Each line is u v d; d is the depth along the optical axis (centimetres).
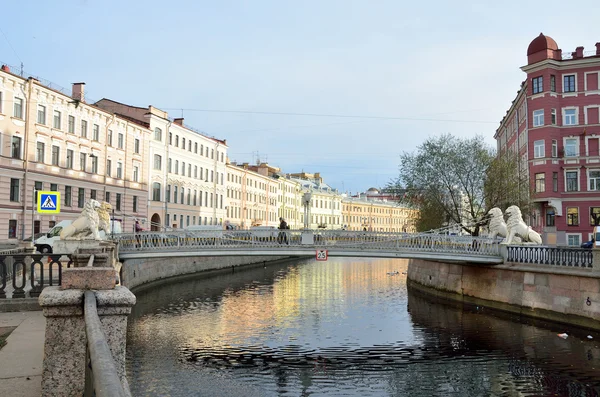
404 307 2719
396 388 1416
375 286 3775
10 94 3428
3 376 564
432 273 3356
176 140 5825
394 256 2542
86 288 471
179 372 1505
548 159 4103
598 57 4038
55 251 2209
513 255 2517
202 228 4662
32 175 3606
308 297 3088
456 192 3597
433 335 2022
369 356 1723
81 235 2259
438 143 3678
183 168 5988
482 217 3203
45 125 3753
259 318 2336
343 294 3259
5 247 2762
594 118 4066
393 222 13975
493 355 1730
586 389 1376
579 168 4072
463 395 1354
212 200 6775
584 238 4022
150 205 5253
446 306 2759
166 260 3762
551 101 4147
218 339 1906
